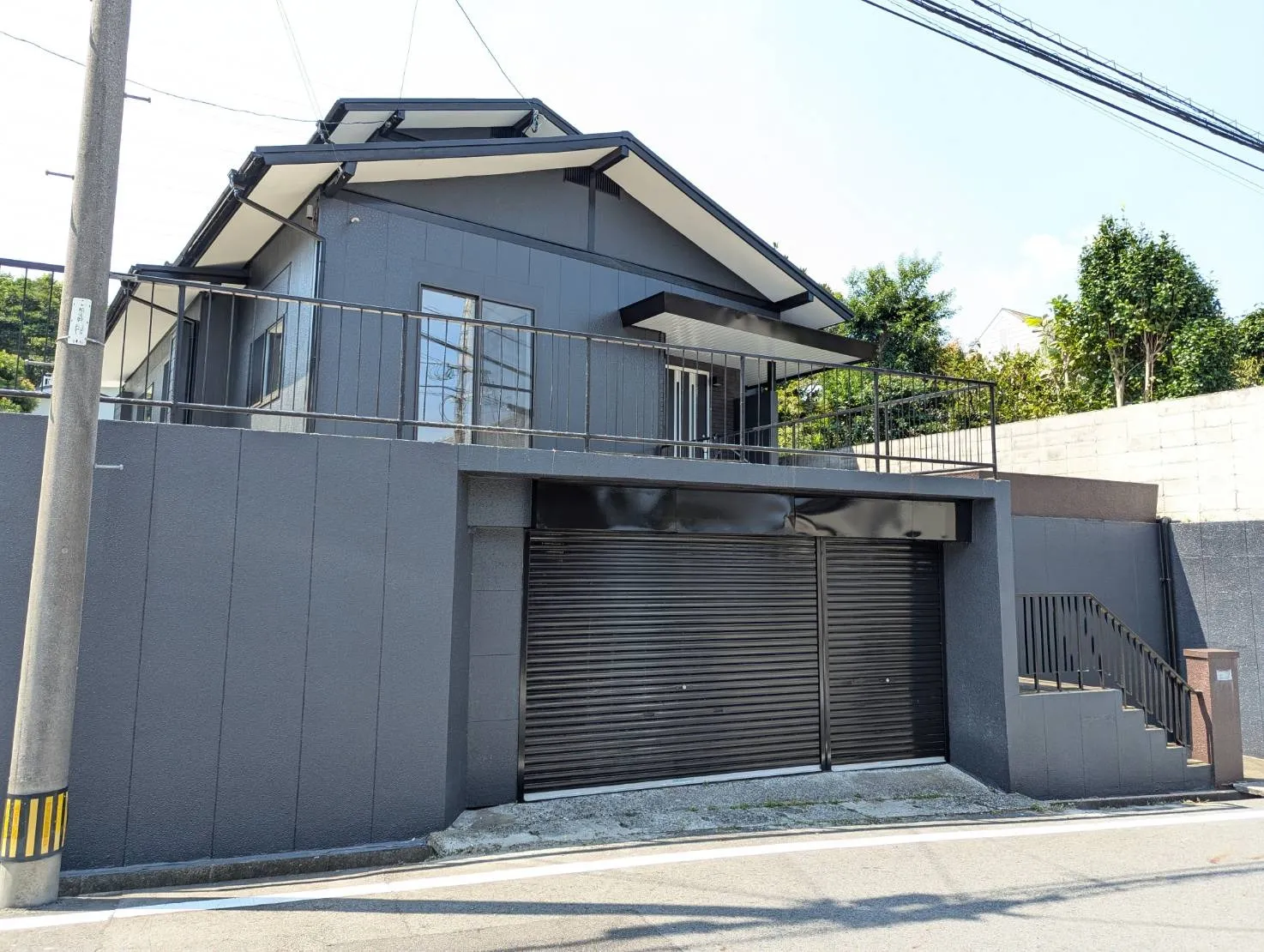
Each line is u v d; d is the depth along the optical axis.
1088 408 23.17
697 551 8.04
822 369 8.51
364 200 8.54
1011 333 41.09
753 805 7.25
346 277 8.29
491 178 9.51
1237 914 4.87
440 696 5.94
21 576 4.95
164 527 5.32
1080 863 5.87
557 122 9.98
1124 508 11.63
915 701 8.86
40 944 3.98
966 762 8.68
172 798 5.17
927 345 25.23
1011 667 8.34
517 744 7.04
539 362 9.58
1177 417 11.95
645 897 4.89
